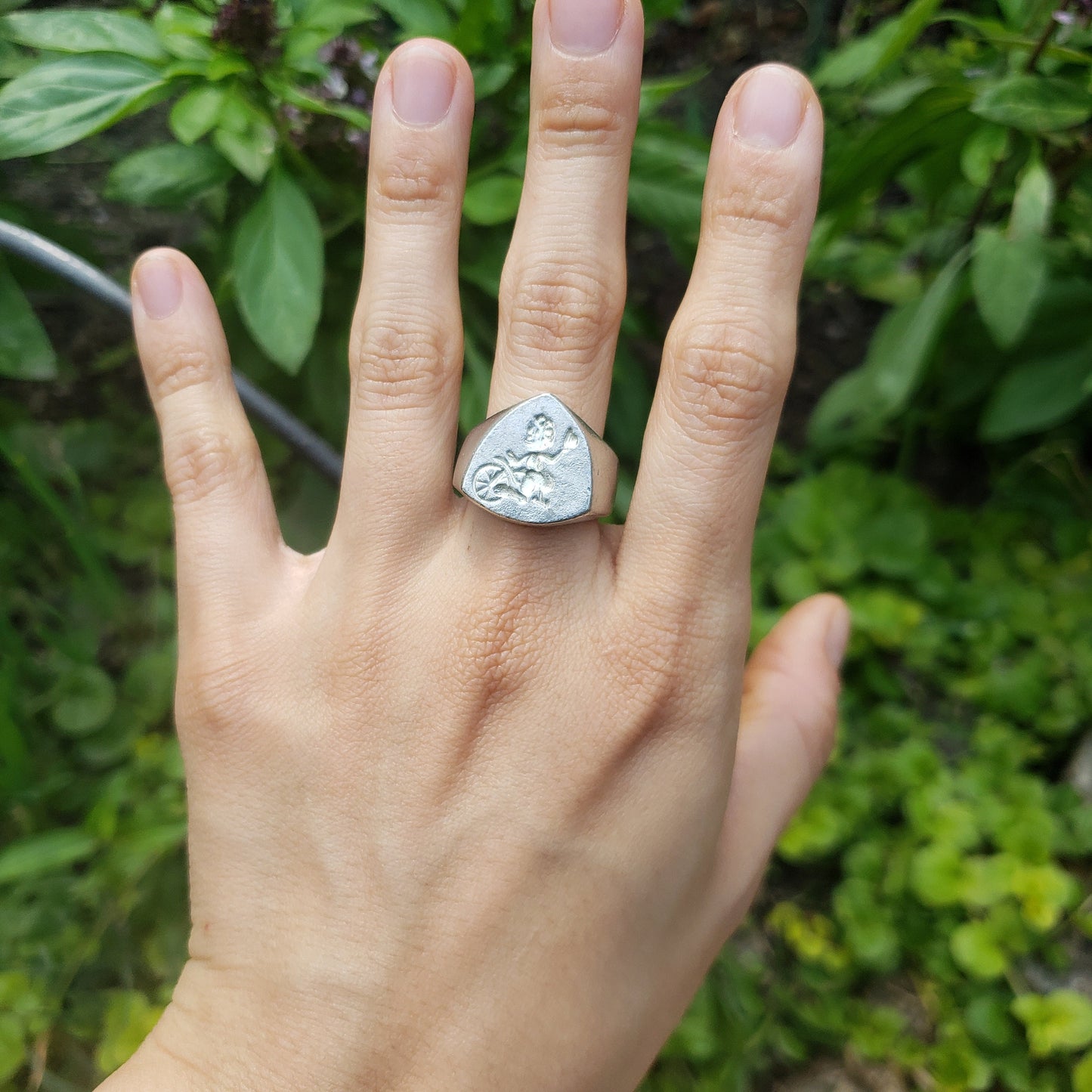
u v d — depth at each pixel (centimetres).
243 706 16
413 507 16
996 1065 23
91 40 19
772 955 26
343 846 16
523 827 16
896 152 25
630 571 16
